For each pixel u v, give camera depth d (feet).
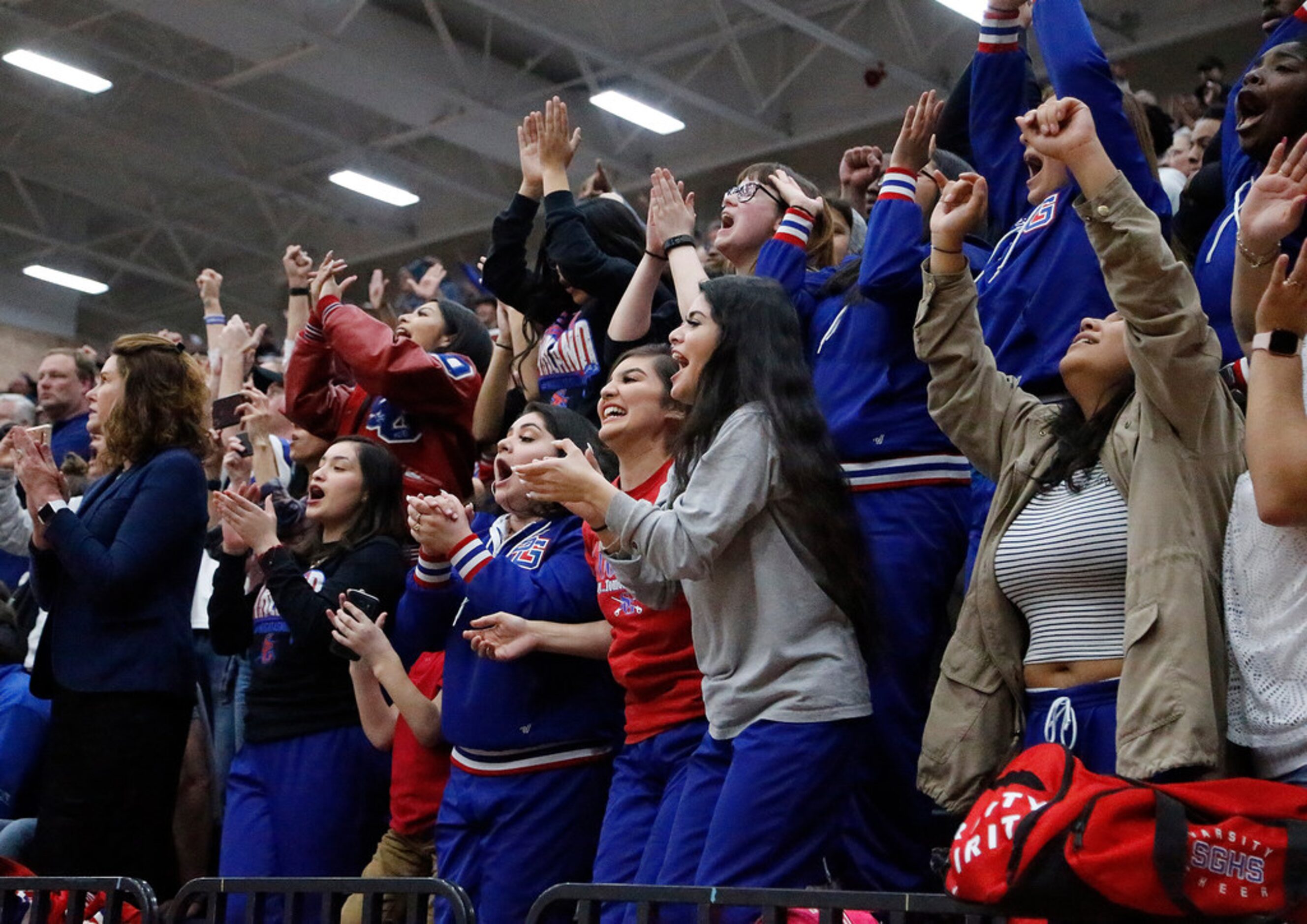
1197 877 8.13
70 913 12.85
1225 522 10.06
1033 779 8.54
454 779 13.89
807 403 11.31
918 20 48.26
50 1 52.08
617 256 17.03
